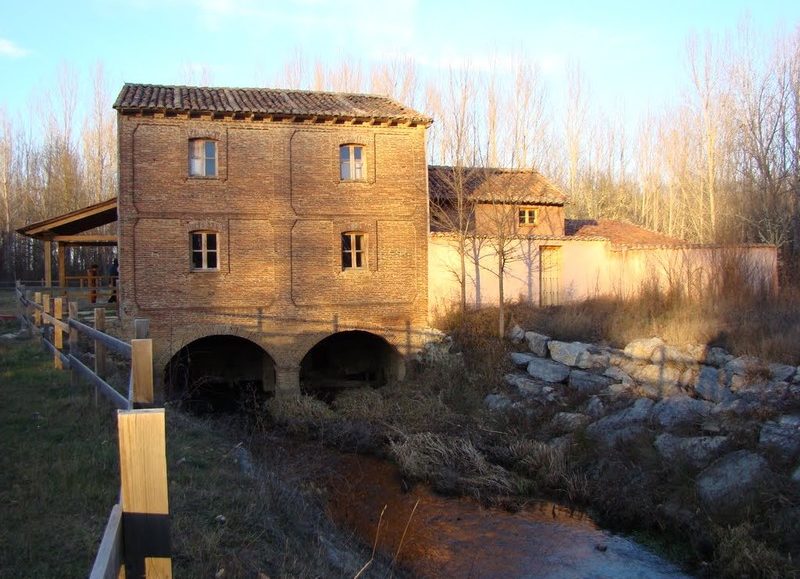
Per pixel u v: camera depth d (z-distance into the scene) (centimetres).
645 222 4812
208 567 577
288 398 2009
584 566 990
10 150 5244
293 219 2159
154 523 295
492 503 1255
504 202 2391
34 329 1795
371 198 2236
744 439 1220
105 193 4916
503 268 2255
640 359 1741
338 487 1284
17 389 1130
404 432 1650
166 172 2055
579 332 2017
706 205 3894
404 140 2272
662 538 1090
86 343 1664
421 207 2291
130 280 2020
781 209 3053
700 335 1730
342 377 2555
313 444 1585
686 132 4172
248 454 1121
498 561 998
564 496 1288
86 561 540
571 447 1427
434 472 1380
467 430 1628
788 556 932
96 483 702
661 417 1427
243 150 2120
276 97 2302
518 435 1570
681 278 2297
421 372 2183
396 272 2262
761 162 3191
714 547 1008
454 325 2212
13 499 655
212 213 2092
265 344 2139
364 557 890
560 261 2461
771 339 1564
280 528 759
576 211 4662
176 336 2061
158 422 294
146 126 2039
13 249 5181
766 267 2367
